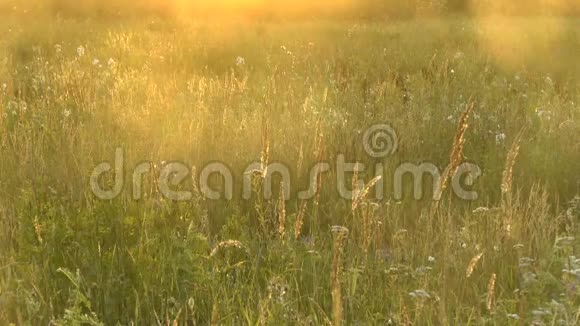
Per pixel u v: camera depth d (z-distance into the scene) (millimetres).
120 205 7039
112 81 13781
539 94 13688
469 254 6520
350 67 18531
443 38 25953
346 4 43062
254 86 14281
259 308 5523
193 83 13781
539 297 5586
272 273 6102
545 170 8938
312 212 7832
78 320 5195
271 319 5273
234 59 19016
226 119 10750
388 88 13797
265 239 7160
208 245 6562
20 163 8516
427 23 36438
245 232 7105
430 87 13820
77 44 20969
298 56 19109
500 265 6465
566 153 9367
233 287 6125
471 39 25391
